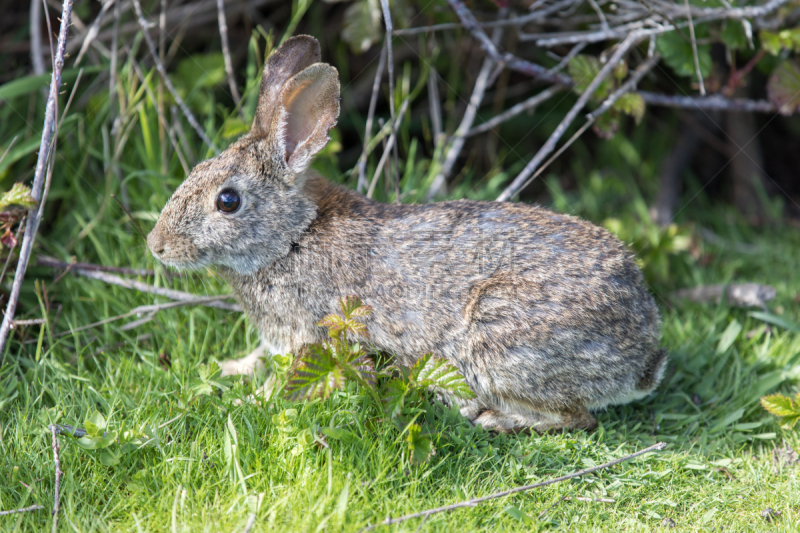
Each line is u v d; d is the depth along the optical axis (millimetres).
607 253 7297
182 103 9289
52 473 6227
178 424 6641
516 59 9672
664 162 12781
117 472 6191
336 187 7781
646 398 8062
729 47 9648
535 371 6953
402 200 9609
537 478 6527
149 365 7691
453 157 10547
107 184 9328
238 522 5703
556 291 6945
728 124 12586
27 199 7188
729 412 7938
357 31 10422
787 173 13320
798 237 11617
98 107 9938
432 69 11016
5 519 5793
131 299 8664
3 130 9805
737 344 9016
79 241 9148
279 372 6852
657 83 12266
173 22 11258
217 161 7281
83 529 5742
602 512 6340
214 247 7203
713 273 10602
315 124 7211
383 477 6184
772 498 6633
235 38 12422
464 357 7113
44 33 10820
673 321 9430
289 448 6348
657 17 9383
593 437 7215
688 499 6625
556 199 11906
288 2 12539
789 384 8281
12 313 7273
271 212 7223
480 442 6855
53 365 7484
